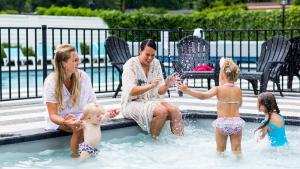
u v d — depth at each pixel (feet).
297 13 65.16
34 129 15.48
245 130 18.56
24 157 14.47
